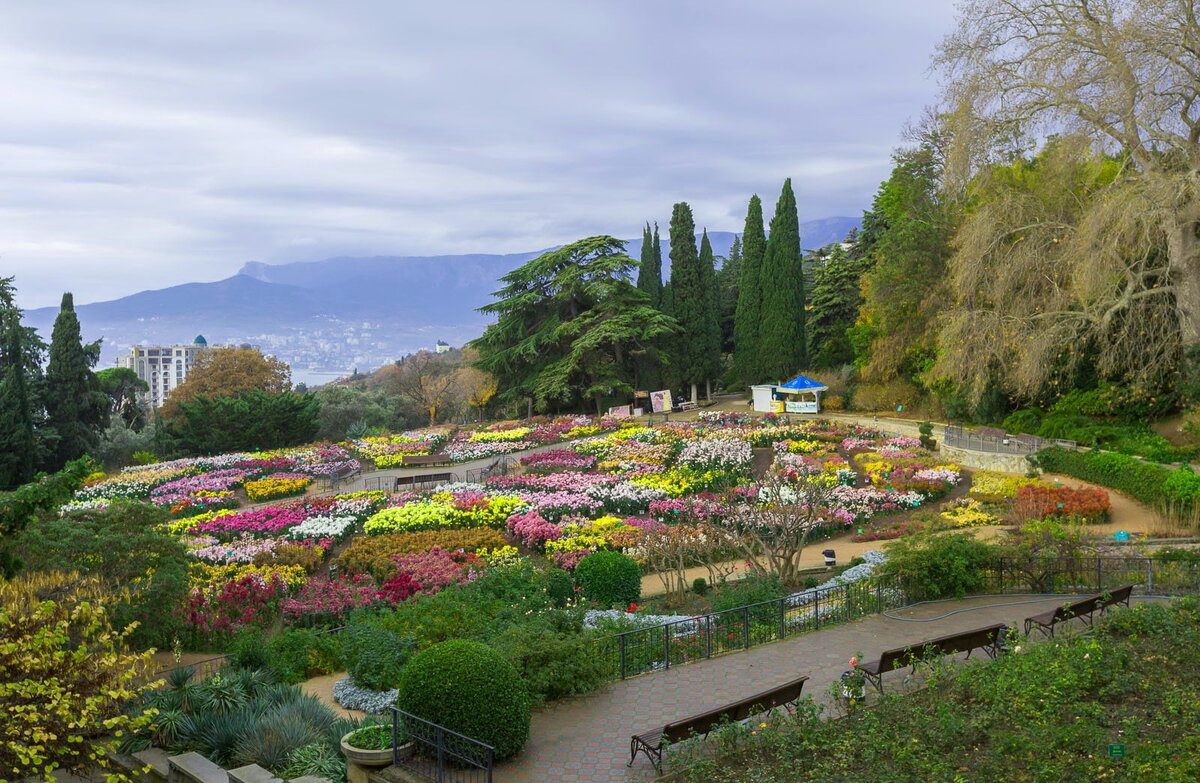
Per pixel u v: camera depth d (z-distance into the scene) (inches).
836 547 938.1
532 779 372.5
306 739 436.1
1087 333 1173.7
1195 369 1077.1
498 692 386.0
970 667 443.8
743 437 1606.8
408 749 388.5
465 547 948.6
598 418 2065.7
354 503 1221.1
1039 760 334.3
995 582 686.5
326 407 2522.1
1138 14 1024.9
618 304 2229.3
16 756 371.9
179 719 459.8
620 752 399.5
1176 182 1000.2
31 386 1894.7
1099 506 935.0
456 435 1993.1
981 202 1359.5
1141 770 311.9
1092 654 435.2
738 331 2300.7
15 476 1700.3
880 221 2239.2
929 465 1291.8
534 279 2356.1
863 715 404.5
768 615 615.5
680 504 1061.8
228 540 1072.8
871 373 1781.5
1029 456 1208.8
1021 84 1145.4
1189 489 887.1
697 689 482.6
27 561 609.9
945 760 349.1
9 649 373.1
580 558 852.0
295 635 611.5
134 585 644.1
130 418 2711.6
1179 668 425.7
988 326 1179.9
